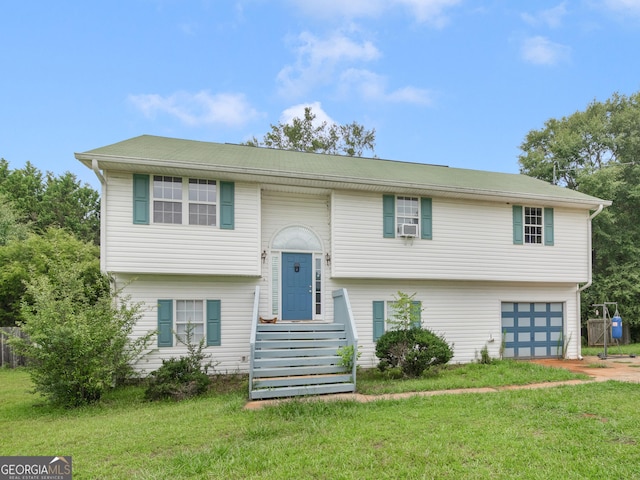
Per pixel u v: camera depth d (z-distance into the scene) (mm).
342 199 11906
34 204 29500
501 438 5164
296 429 5703
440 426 5668
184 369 8703
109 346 8219
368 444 5051
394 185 11602
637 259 20969
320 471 4277
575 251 14258
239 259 10703
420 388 8414
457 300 13508
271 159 12695
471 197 12883
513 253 13430
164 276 10852
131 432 5684
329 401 7215
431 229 12641
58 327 7449
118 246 9844
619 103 26203
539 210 14047
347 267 11727
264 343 9039
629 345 18969
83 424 6324
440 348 9984
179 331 10922
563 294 14820
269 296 11641
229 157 11758
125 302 9422
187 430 5707
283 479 4133
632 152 24125
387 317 12656
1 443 5438
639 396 7375
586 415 6223
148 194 10133
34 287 8305
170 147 12062
